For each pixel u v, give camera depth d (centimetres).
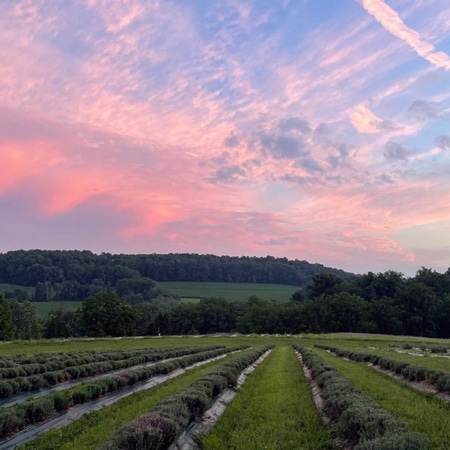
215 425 1302
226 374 2019
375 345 6219
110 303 10256
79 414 1500
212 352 4041
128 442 945
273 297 18625
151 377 2422
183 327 14025
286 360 3762
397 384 1994
